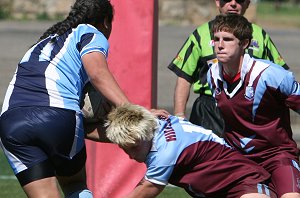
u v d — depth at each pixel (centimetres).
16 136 1800
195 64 2341
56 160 1823
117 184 2480
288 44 8119
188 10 11000
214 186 1781
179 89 2352
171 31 9275
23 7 10719
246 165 1798
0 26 9125
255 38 2300
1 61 6056
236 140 1919
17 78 1869
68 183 1952
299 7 16238
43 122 1798
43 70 1848
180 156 1731
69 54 1858
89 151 2484
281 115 1884
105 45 1864
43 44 1897
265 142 1884
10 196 2786
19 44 7119
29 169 1795
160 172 1727
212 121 2300
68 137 1822
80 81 1866
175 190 2914
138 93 2459
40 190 1792
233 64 1856
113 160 2489
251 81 1844
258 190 1766
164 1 10944
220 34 1855
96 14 1944
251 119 1880
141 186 1756
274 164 1867
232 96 1875
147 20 2442
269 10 15175
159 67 6066
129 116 1702
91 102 1972
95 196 2481
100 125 1998
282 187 1827
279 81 1823
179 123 1786
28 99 1830
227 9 2320
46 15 10706
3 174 3216
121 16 2452
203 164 1766
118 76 2461
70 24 1914
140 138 1694
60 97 1825
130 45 2453
